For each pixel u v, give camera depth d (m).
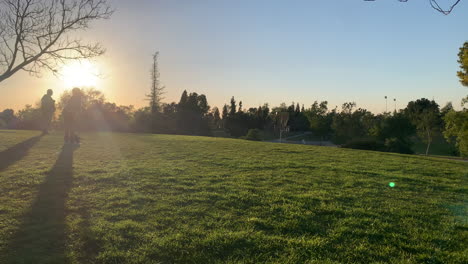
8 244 4.23
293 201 6.45
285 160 12.37
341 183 8.49
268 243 4.48
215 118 118.88
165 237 4.55
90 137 20.55
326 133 76.56
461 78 29.00
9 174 8.05
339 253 4.29
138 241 4.47
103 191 6.84
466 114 33.19
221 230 4.86
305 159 13.05
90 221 5.10
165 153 13.31
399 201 6.97
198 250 4.26
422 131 59.69
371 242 4.70
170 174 8.76
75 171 8.69
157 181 7.87
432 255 4.33
